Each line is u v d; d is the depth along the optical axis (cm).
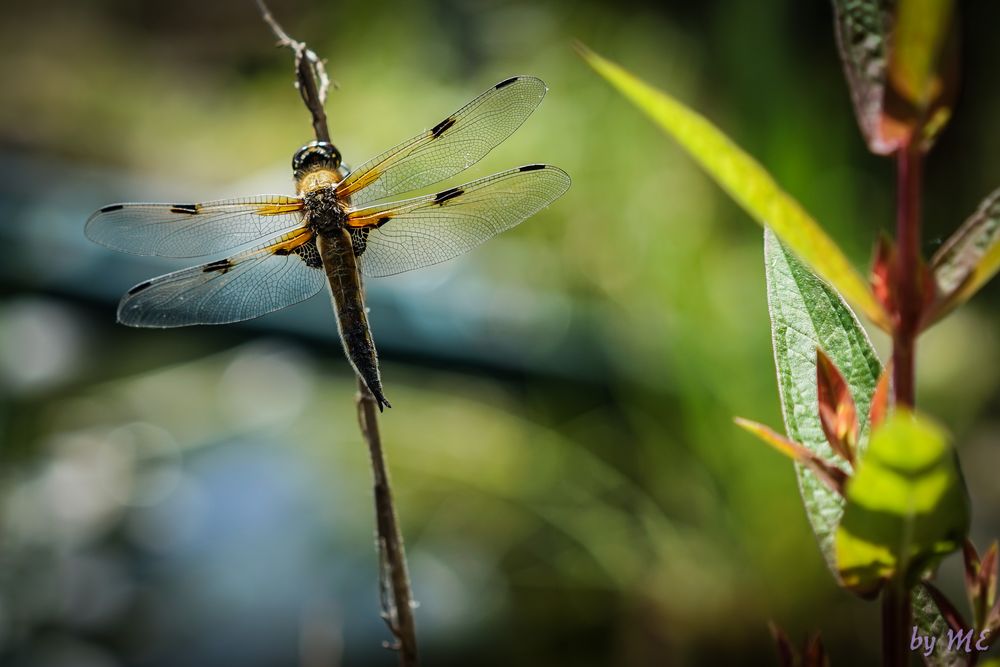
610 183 132
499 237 132
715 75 149
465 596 104
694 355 104
